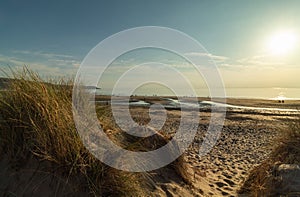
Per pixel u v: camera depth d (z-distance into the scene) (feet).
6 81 12.48
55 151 10.82
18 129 11.28
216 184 17.37
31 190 10.25
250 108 88.69
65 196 10.19
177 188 14.21
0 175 10.62
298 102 126.52
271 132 43.62
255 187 14.60
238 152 29.55
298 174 13.12
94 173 10.64
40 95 12.07
